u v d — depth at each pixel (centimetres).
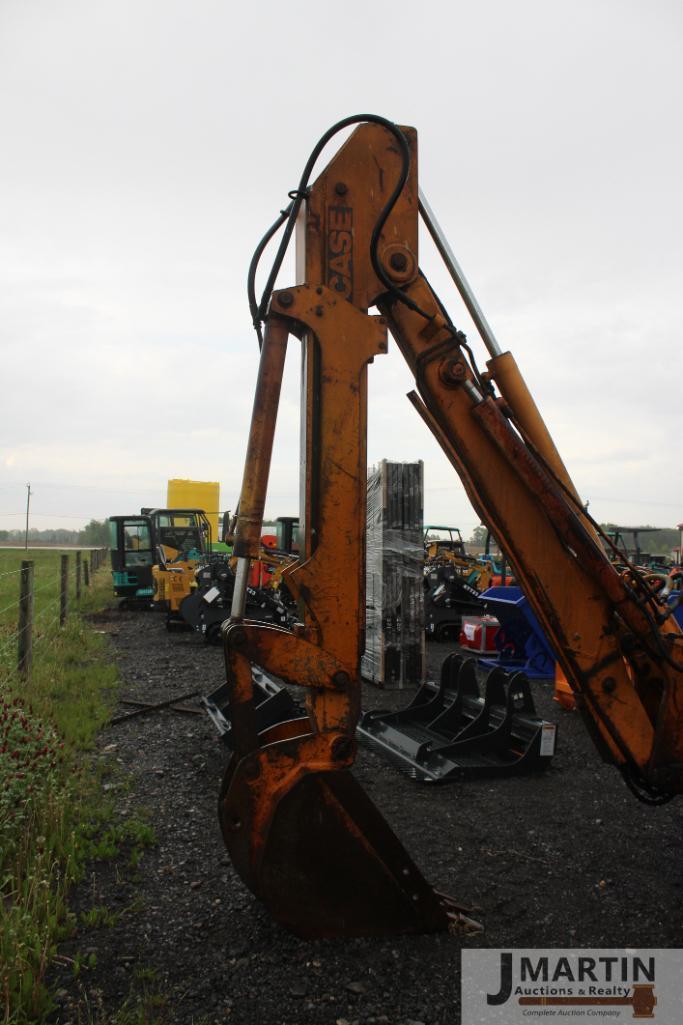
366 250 315
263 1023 261
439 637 1269
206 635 1173
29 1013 260
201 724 679
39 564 3216
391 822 461
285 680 292
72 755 541
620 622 349
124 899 349
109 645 1160
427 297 325
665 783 345
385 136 318
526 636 977
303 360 310
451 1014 269
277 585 1229
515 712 592
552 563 338
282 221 332
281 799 288
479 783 537
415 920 316
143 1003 268
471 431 331
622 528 1572
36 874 321
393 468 873
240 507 298
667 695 345
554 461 347
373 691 859
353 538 302
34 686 729
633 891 371
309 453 300
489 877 385
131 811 460
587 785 535
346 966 294
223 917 331
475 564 1590
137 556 1695
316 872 300
